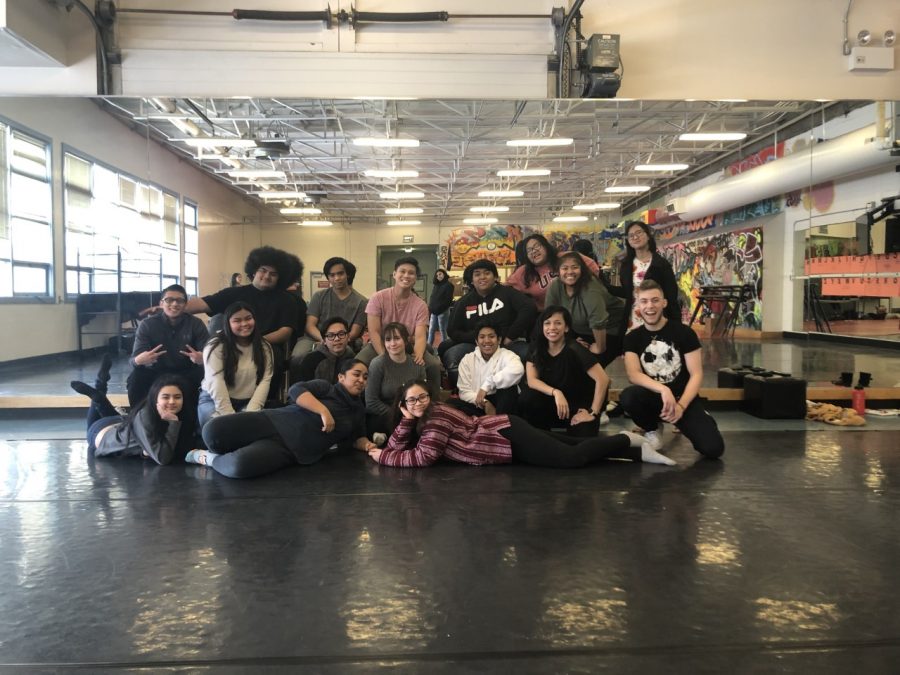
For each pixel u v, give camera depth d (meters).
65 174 5.65
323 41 4.33
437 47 4.37
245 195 7.00
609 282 4.74
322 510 2.46
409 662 1.38
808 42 4.50
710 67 4.47
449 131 7.07
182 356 3.74
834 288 8.09
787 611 1.61
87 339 6.01
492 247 7.19
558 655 1.40
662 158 9.02
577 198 9.41
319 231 7.18
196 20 4.29
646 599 1.68
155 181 5.70
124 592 1.74
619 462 3.25
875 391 4.75
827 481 2.84
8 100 4.75
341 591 1.74
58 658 1.41
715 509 2.44
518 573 1.85
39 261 5.80
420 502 2.56
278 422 3.10
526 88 4.41
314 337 4.27
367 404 3.57
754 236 9.20
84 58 4.24
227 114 5.50
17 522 2.33
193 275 6.20
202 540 2.14
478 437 3.17
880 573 1.84
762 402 4.38
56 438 3.86
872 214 7.37
